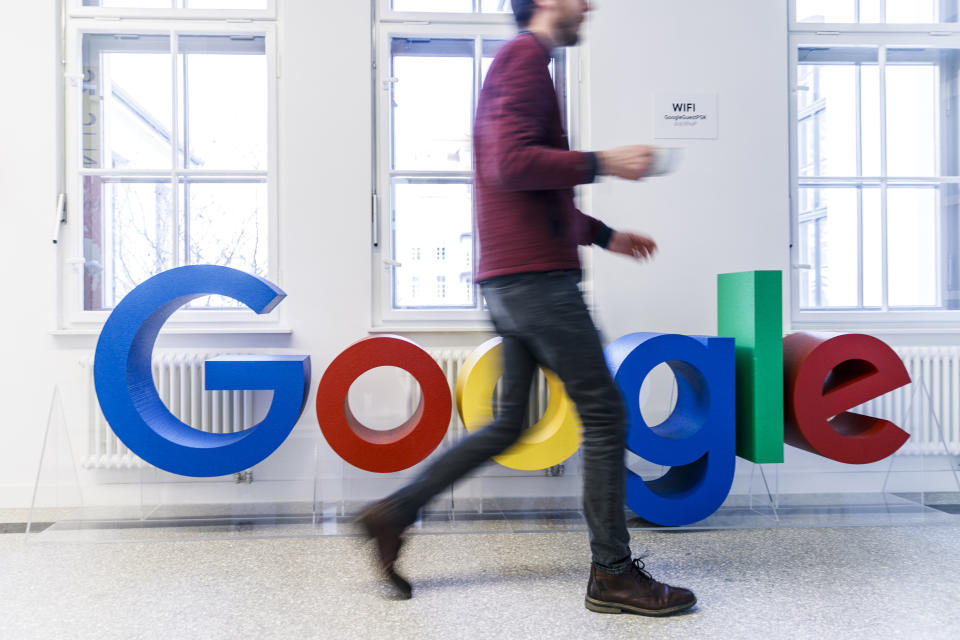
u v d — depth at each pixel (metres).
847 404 2.21
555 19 1.42
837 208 2.85
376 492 2.43
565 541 2.06
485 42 2.74
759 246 2.68
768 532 2.15
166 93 2.64
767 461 2.19
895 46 2.84
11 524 2.27
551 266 1.41
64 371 2.52
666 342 2.11
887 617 1.47
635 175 1.36
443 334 2.63
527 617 1.48
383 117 2.65
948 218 2.90
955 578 1.72
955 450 2.65
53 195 2.53
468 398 2.19
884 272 2.85
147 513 2.39
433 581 1.71
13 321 2.51
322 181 2.58
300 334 2.57
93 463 2.43
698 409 2.27
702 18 2.66
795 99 2.78
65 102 2.57
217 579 1.74
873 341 2.22
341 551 1.98
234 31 2.61
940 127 2.91
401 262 2.71
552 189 1.40
